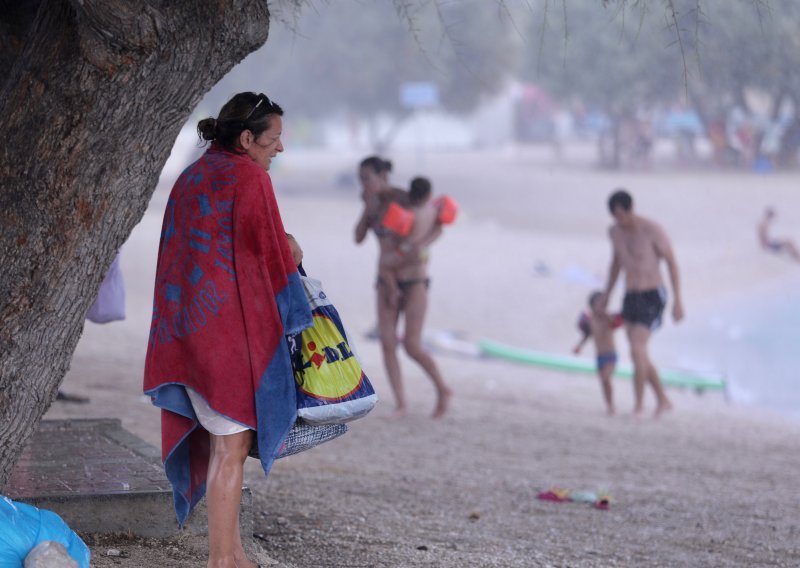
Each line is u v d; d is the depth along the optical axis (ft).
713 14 194.39
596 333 79.56
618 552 36.78
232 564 24.72
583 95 310.24
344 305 136.26
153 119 23.94
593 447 63.57
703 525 42.57
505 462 57.06
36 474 32.09
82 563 22.94
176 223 25.03
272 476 45.88
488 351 112.57
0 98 24.45
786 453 64.90
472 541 36.55
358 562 31.55
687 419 78.95
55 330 24.21
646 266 77.15
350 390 25.41
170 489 29.91
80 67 23.06
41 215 23.45
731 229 216.13
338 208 262.88
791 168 309.63
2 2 28.71
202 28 23.72
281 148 26.40
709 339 131.44
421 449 59.36
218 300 24.26
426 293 69.62
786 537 40.65
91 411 56.59
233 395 24.02
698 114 323.78
